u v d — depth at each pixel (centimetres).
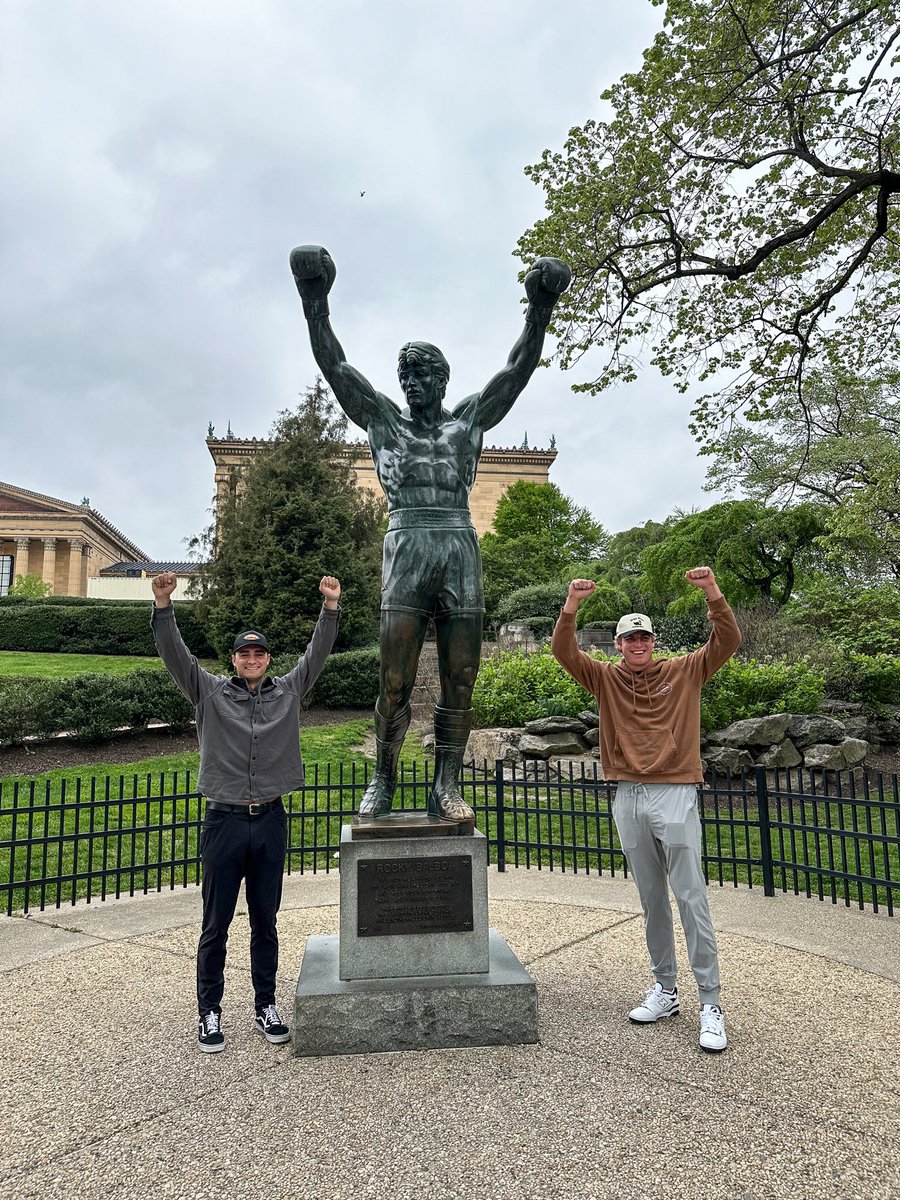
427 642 1808
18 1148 273
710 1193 247
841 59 984
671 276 1130
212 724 363
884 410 1950
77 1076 324
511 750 1091
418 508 397
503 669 1263
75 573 4984
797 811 983
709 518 1936
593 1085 313
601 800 992
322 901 607
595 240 1108
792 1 913
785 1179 254
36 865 695
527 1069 327
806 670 1230
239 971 456
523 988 354
